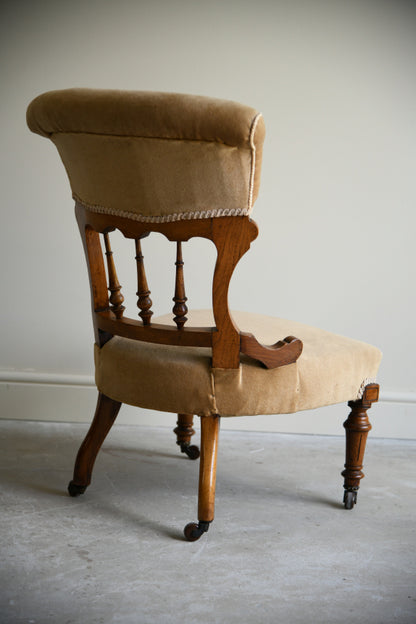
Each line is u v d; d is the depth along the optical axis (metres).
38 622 1.07
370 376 1.50
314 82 1.91
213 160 1.14
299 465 1.82
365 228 1.96
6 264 2.04
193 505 1.54
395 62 1.89
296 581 1.23
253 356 1.28
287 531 1.43
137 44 1.92
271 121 1.93
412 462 1.86
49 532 1.38
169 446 1.92
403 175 1.93
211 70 1.92
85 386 2.06
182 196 1.19
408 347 2.02
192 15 1.90
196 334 1.28
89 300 2.04
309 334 1.51
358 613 1.13
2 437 1.93
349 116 1.92
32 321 2.06
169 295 2.02
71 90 1.19
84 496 1.56
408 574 1.27
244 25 1.90
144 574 1.23
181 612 1.12
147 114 1.11
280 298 2.02
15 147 1.97
